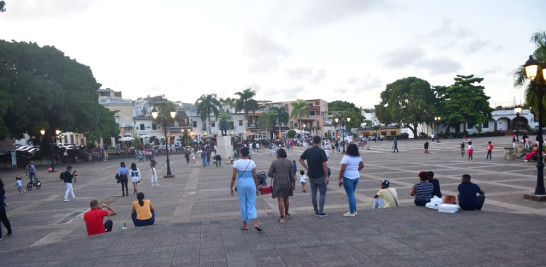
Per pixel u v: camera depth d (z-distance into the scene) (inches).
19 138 1583.4
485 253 201.6
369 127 3644.2
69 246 247.0
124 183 620.7
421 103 2551.7
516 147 958.4
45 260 219.0
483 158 1021.2
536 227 257.1
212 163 1350.9
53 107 1541.6
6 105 1262.3
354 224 280.5
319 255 209.2
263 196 541.0
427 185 354.6
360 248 219.8
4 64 1369.3
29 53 1462.8
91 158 1795.0
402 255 203.3
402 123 2837.1
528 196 436.5
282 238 248.1
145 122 2733.8
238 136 3016.7
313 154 305.6
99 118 1763.0
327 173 307.4
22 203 593.6
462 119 2443.4
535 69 420.2
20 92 1405.0
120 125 2630.4
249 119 3127.5
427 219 290.8
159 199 568.1
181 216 434.9
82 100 1599.4
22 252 237.9
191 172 1008.9
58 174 1137.4
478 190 324.8
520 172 684.7
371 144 2276.1
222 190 632.4
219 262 202.5
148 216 311.3
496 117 2677.2
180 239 254.4
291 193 296.5
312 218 305.6
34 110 1422.2
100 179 942.4
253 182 265.4
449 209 313.1
